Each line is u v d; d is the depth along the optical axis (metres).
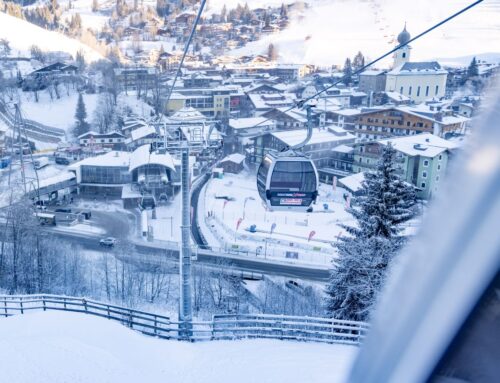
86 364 10.83
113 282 30.73
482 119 1.44
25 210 32.16
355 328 13.35
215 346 13.02
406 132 64.75
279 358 12.11
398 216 18.69
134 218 46.50
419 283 1.63
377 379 1.81
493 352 1.31
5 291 28.53
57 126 82.12
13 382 9.88
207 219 45.53
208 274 31.08
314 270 34.97
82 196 52.72
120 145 71.62
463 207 1.43
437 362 1.46
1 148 65.06
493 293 1.33
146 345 12.37
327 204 49.41
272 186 14.10
